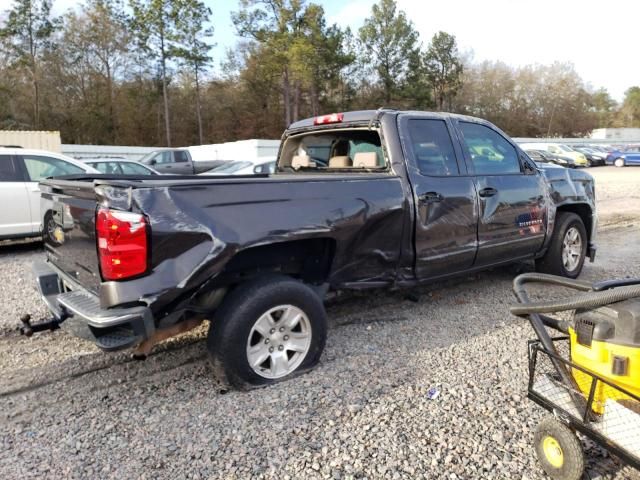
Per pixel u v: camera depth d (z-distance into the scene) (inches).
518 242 197.3
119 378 139.2
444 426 112.5
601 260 279.3
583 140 1977.1
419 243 163.3
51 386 135.0
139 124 1807.3
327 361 145.9
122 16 1674.5
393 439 107.9
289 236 129.2
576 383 95.6
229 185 122.2
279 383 132.3
